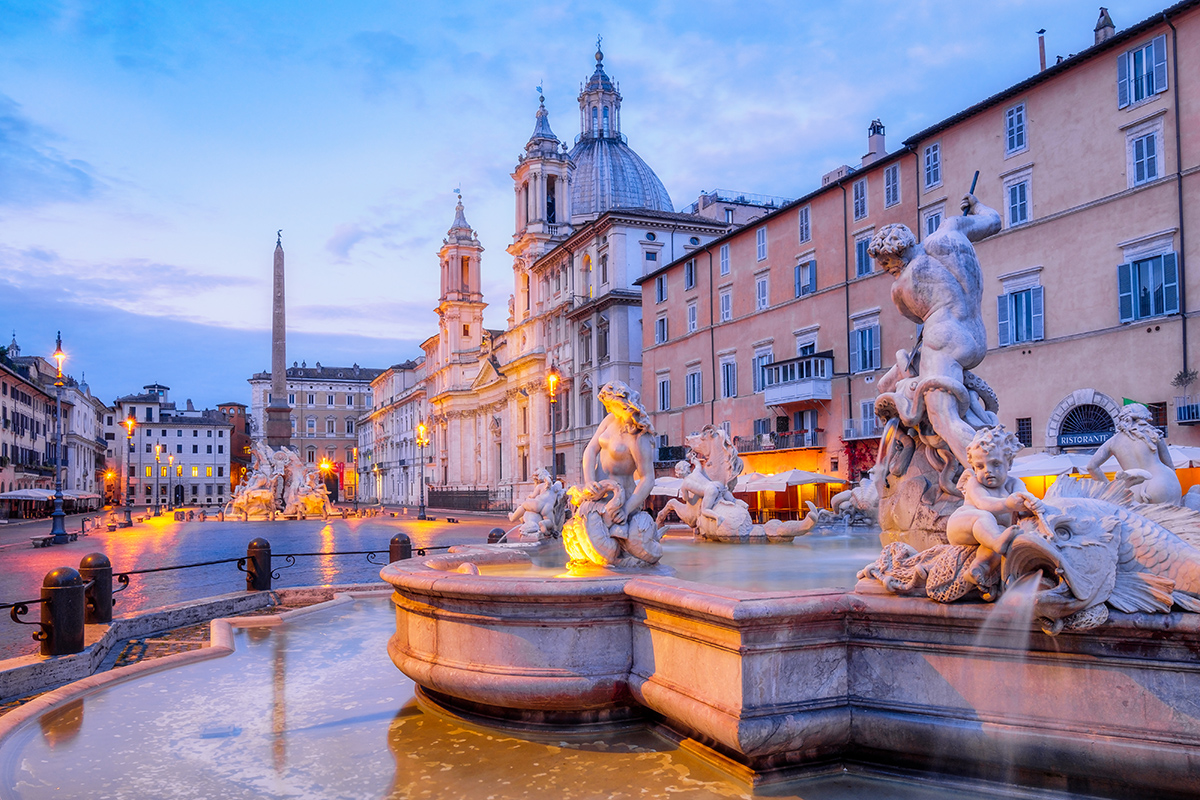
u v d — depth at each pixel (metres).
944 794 4.29
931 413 6.25
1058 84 29.33
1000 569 4.07
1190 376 25.12
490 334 93.94
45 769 5.01
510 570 7.57
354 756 5.15
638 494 6.52
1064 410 28.75
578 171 82.81
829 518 12.74
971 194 7.15
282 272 60.97
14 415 75.56
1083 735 3.93
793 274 42.81
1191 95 25.50
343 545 30.47
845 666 4.56
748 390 46.00
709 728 4.51
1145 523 3.98
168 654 8.88
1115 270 27.48
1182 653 3.74
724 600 4.38
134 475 139.62
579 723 5.43
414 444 114.56
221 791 4.61
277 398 60.12
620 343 57.91
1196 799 3.75
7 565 23.08
